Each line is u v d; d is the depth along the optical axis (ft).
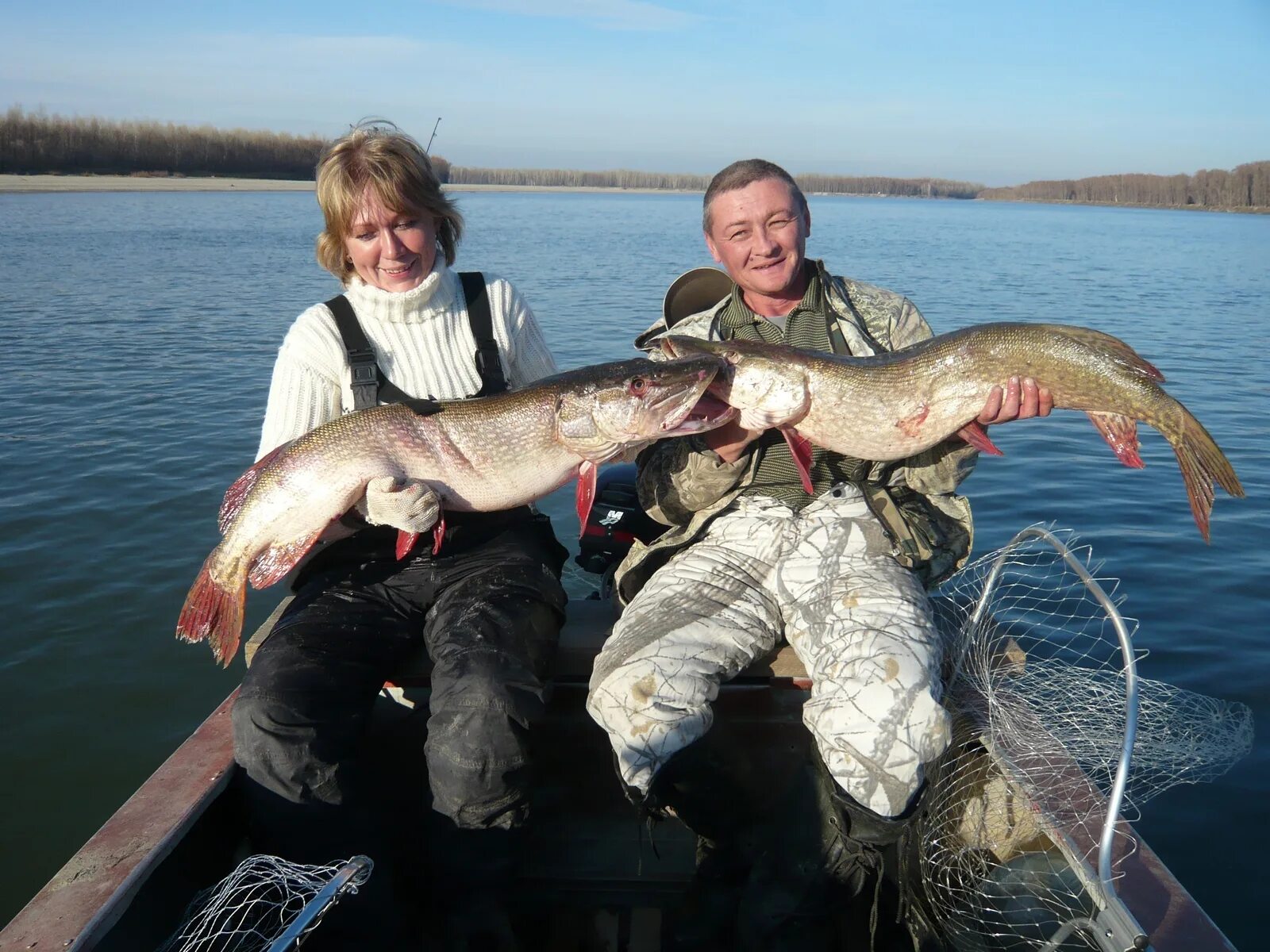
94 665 18.57
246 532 10.34
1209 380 42.22
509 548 10.94
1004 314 64.95
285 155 442.50
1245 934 11.53
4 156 352.08
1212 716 12.16
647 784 9.15
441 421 10.44
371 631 10.08
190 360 44.50
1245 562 21.79
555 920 10.48
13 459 29.37
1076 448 30.91
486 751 9.01
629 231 159.74
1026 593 18.69
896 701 8.79
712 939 9.70
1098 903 7.82
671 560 11.12
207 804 8.96
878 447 10.62
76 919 7.35
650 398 10.17
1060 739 9.73
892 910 9.80
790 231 11.14
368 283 11.45
